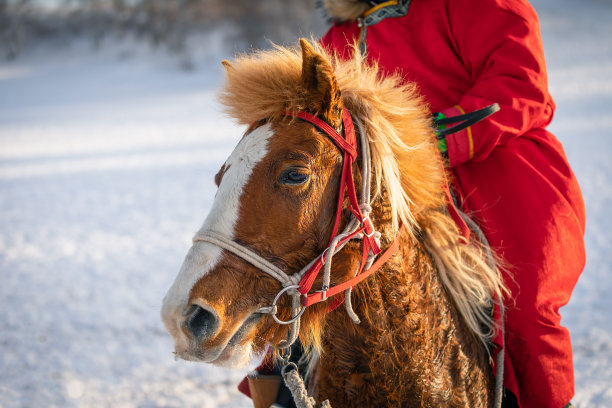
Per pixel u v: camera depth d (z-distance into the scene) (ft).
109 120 75.31
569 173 6.34
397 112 5.13
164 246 23.95
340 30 7.62
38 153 51.11
